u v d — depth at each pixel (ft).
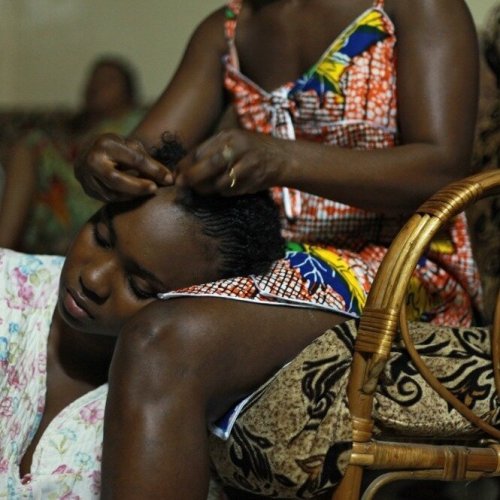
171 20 18.56
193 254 5.74
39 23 20.40
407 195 6.23
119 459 4.98
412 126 6.46
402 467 5.33
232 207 5.86
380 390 5.41
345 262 6.18
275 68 6.98
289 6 6.87
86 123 17.33
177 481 4.97
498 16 8.21
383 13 6.66
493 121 8.00
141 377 5.11
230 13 7.23
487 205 7.80
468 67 6.52
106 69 17.54
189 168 5.53
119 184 5.63
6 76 20.85
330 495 5.29
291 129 6.76
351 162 6.00
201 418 5.17
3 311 6.28
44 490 5.93
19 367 6.22
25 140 15.16
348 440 5.16
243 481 5.49
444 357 5.65
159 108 7.39
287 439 5.21
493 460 5.61
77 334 6.23
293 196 6.68
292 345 5.65
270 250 6.00
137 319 5.30
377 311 5.22
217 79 7.41
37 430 6.23
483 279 7.72
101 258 5.76
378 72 6.61
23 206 14.73
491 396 5.63
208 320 5.32
